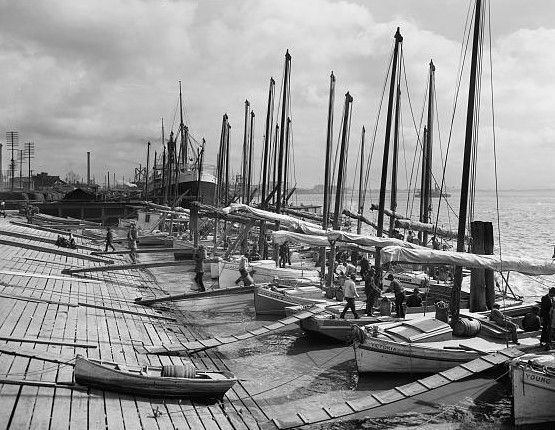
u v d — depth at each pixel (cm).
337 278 2970
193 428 1175
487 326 1881
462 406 1493
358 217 4244
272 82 4747
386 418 1412
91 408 1173
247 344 2109
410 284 2934
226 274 3158
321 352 2006
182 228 6366
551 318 1670
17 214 7069
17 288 2264
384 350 1705
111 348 1719
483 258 1978
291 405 1488
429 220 4381
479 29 2188
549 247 6988
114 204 8575
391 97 2830
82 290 2603
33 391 1198
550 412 1360
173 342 1962
